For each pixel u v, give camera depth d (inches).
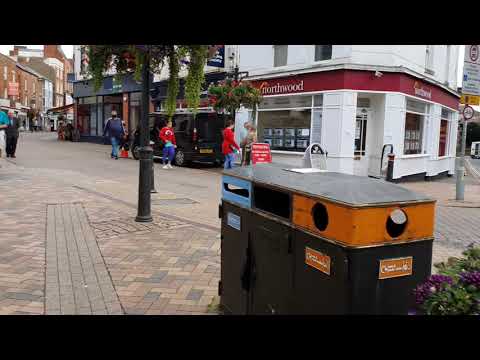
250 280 126.6
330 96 576.1
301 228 104.9
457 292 87.7
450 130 816.9
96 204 324.5
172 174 561.0
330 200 95.7
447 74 768.9
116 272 186.7
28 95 2605.8
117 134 743.7
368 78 567.8
